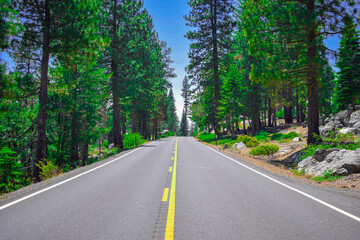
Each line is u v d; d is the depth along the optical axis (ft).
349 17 40.27
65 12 42.93
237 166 36.63
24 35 41.86
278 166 41.34
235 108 111.45
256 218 14.74
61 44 46.06
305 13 41.78
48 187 23.02
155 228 13.12
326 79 79.00
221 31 111.34
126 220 14.32
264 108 122.31
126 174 29.71
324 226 13.52
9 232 12.52
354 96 87.15
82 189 22.13
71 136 67.00
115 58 76.54
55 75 63.31
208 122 153.89
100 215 15.17
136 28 86.48
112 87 79.71
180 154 54.19
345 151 31.60
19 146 58.90
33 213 15.57
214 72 115.24
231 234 12.36
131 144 94.12
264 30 47.98
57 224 13.65
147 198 19.06
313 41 42.91
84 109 68.28
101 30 77.51
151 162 40.73
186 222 14.03
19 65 54.13
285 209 16.51
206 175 29.01
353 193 21.29
